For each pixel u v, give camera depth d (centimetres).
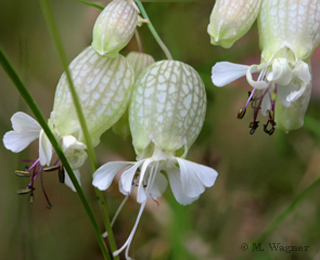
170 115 16
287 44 16
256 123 17
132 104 17
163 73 16
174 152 17
